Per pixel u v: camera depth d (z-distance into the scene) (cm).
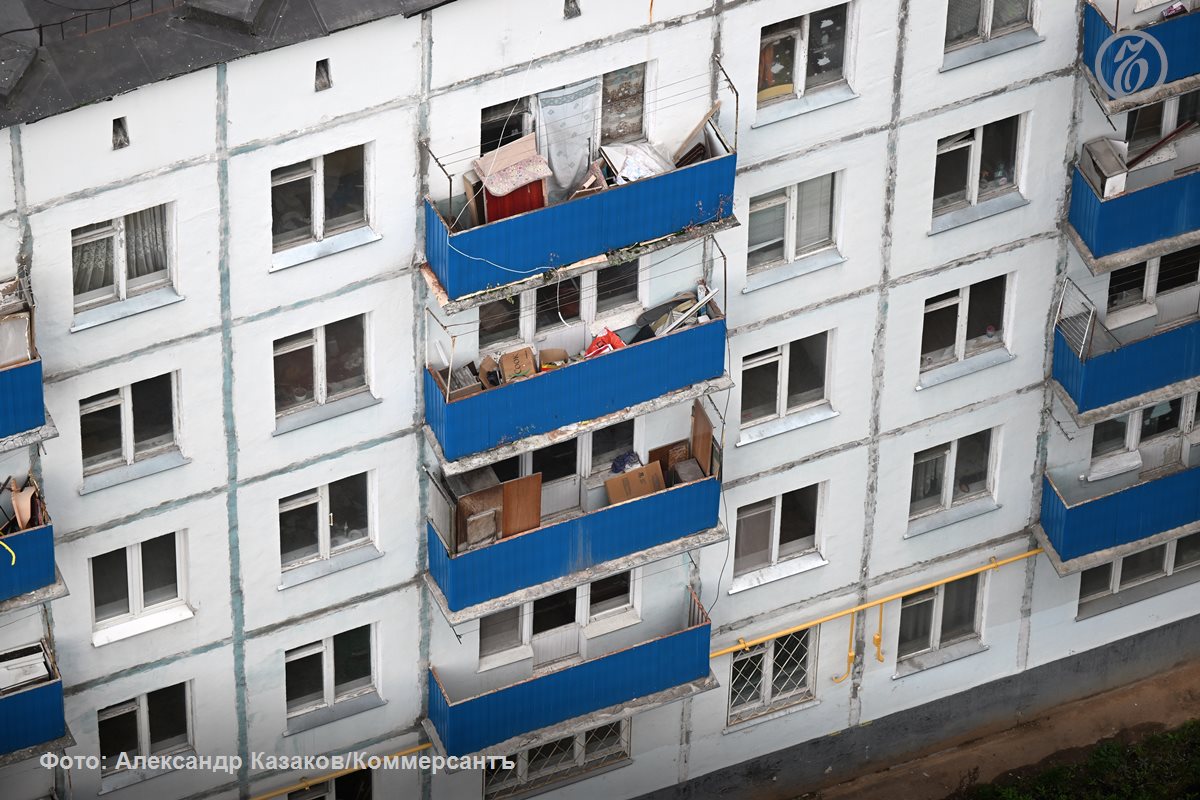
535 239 6238
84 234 5894
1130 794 8138
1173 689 8444
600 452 6994
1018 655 8119
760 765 7938
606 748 7644
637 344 6544
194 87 5728
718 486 6950
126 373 6131
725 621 7506
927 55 6656
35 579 6191
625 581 7294
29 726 6444
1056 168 7075
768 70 6525
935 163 6888
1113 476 7850
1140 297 7581
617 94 6356
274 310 6212
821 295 6975
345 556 6781
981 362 7344
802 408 7212
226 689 6862
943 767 8194
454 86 6066
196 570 6581
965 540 7731
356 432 6550
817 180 6812
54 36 5600
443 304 6231
